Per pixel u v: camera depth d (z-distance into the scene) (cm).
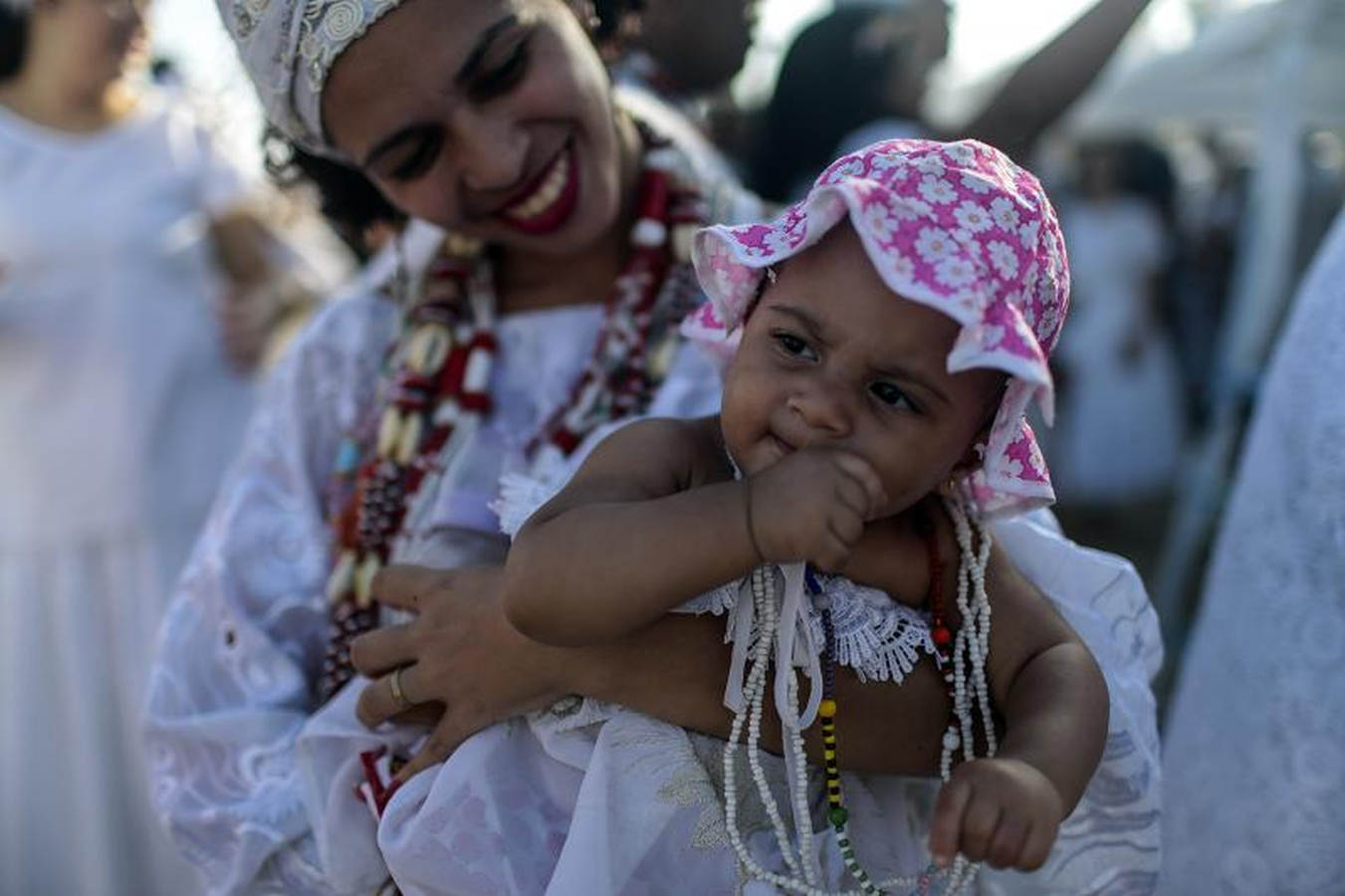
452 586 157
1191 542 432
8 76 324
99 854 322
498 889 145
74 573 325
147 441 328
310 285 346
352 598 179
